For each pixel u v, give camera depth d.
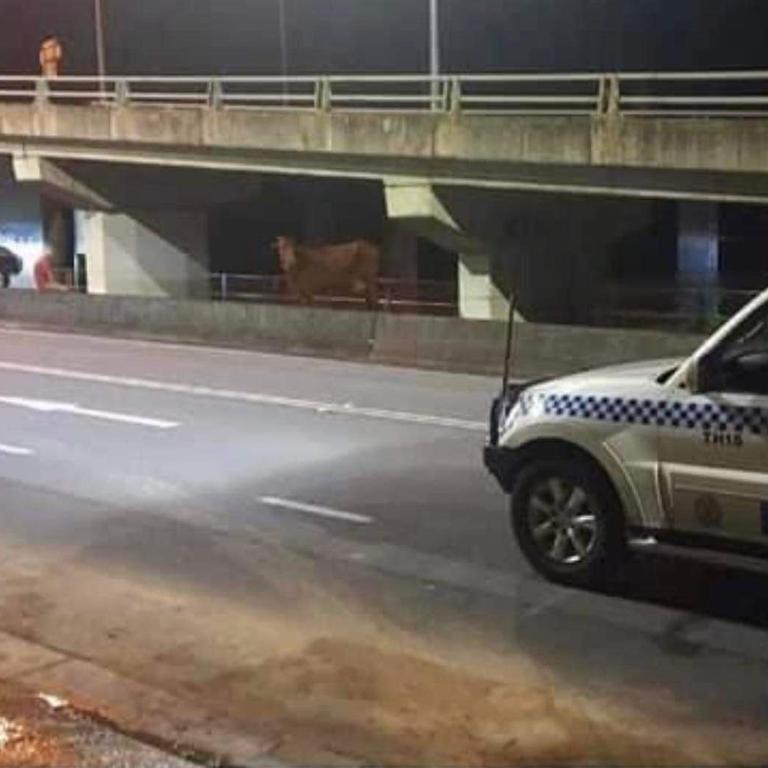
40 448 13.35
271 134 33.50
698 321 34.59
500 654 6.96
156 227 42.03
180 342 24.31
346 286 37.00
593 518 7.84
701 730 5.93
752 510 6.96
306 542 9.41
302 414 15.38
